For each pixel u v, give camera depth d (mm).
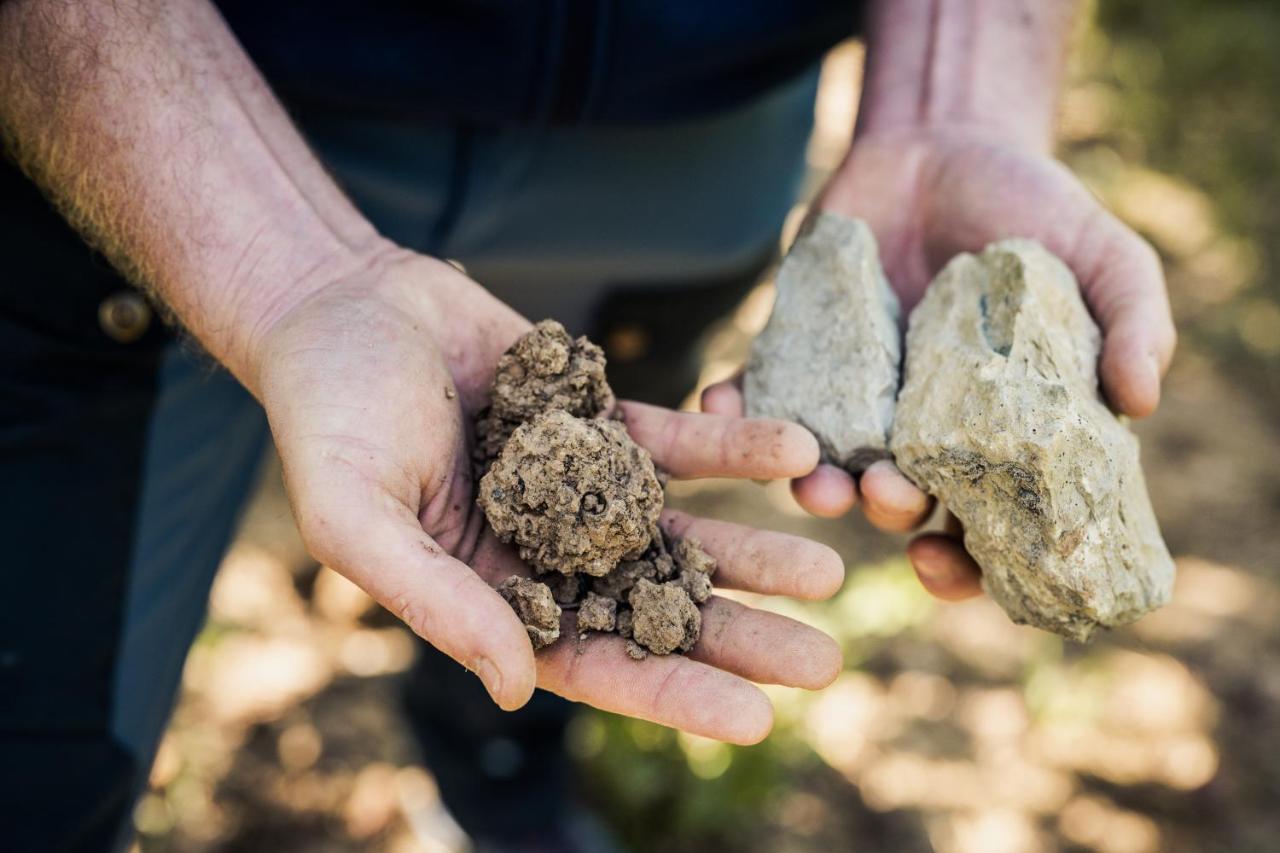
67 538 473
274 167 422
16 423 463
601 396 439
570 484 400
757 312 986
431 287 430
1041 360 430
